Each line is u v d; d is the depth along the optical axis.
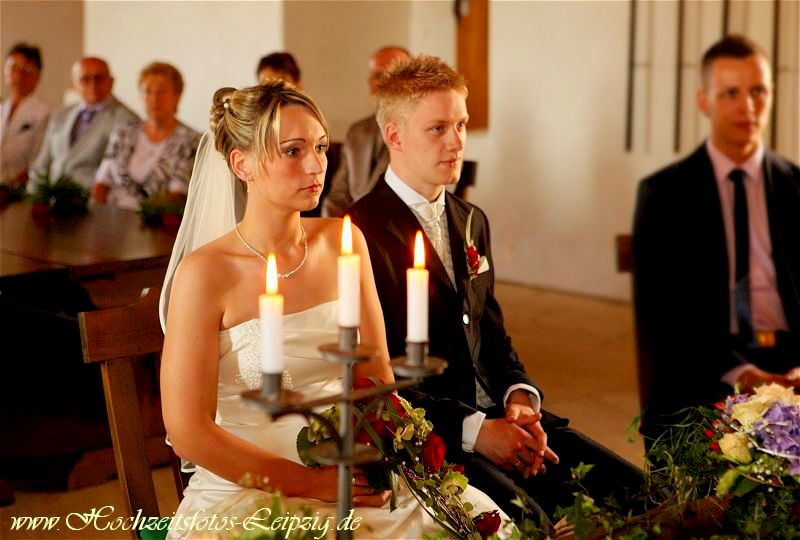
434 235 2.90
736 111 3.89
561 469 2.74
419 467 2.11
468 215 2.98
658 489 2.26
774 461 1.99
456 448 2.65
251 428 2.35
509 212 8.30
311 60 8.09
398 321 2.78
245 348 2.30
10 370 4.27
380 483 2.12
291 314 2.35
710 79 3.96
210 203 2.53
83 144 7.08
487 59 8.25
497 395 2.93
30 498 4.11
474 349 2.89
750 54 3.92
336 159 5.95
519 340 6.54
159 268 4.35
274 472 2.20
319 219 2.51
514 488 2.54
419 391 2.79
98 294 4.20
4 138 7.74
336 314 2.40
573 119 7.77
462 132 2.84
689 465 2.17
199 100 8.91
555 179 7.95
